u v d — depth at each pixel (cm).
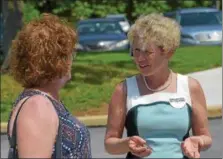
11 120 297
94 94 1212
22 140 282
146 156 400
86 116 1087
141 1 2548
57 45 301
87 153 314
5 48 1491
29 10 1958
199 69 1504
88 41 2150
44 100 295
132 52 430
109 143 427
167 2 2566
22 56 302
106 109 1132
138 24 423
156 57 420
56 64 301
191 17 2270
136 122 424
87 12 2633
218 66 1531
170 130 423
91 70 1457
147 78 428
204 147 424
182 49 1841
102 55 1803
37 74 300
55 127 291
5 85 1293
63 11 2398
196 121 432
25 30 304
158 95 425
